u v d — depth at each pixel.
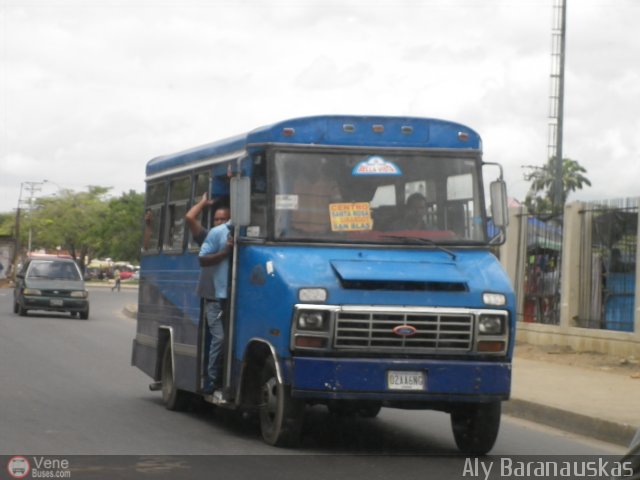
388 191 10.33
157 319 13.39
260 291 9.88
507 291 9.78
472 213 10.50
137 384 15.72
